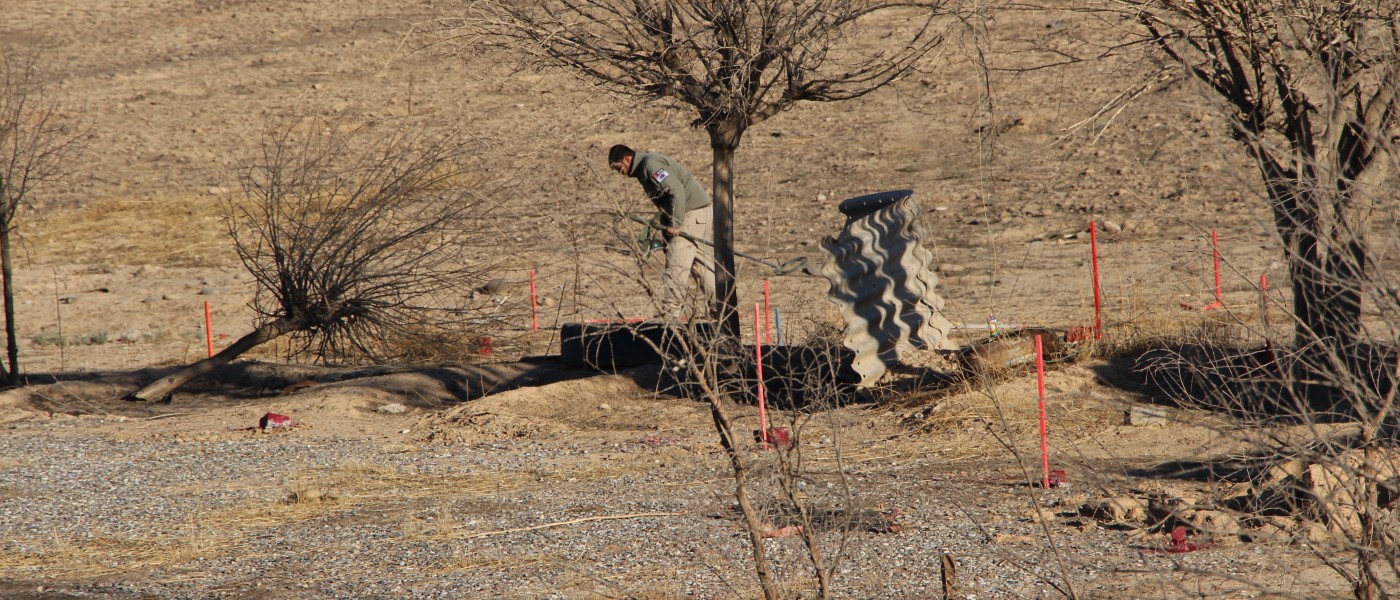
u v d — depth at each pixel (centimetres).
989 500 2941
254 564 2750
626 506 3061
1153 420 3456
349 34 18150
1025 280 6900
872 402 4153
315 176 5259
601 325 3906
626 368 4791
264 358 6159
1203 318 3791
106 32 19650
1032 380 4044
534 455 3741
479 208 4966
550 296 6425
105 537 3034
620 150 4366
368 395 4694
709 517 2892
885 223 4697
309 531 3009
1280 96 3108
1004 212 8825
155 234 10469
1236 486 2383
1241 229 7438
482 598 2423
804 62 4525
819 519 2789
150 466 3828
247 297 8194
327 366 5344
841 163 10956
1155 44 3556
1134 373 4072
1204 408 3381
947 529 2706
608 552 2681
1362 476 1781
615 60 4441
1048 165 9788
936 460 3362
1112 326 5025
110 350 6812
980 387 3962
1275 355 1934
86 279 9138
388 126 12406
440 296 6284
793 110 13212
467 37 4303
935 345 4812
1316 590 1950
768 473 2264
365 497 3338
